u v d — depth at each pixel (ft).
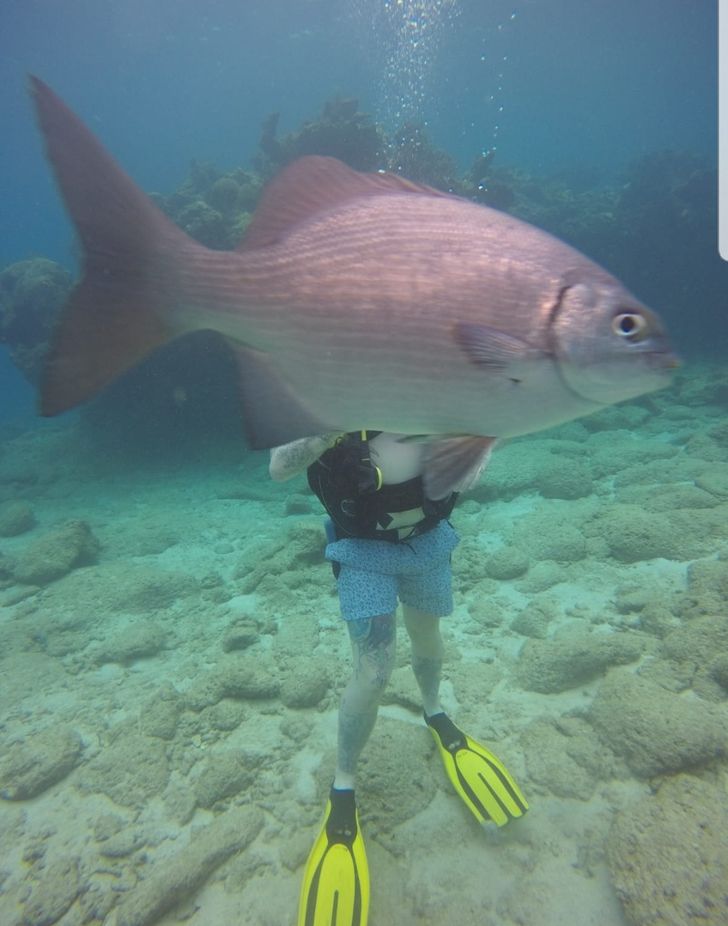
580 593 14.75
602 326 3.05
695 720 8.88
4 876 8.85
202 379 36.83
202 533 24.27
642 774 8.75
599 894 7.29
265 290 3.38
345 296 3.30
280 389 3.50
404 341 3.26
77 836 9.34
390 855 8.20
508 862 7.87
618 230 51.47
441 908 7.39
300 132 39.32
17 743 11.98
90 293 3.16
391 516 7.18
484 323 3.18
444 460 3.40
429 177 40.24
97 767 10.57
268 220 3.51
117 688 13.58
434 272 3.22
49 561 20.86
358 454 6.73
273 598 16.98
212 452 36.94
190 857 8.31
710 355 43.60
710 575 12.89
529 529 17.83
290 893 7.95
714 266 49.70
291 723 11.19
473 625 14.14
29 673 14.47
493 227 3.27
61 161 3.10
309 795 9.55
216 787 9.77
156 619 17.03
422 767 9.41
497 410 3.28
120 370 3.20
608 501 20.30
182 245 3.35
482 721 10.65
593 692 10.96
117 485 34.47
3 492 35.99
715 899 6.47
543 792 8.89
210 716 11.63
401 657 12.78
